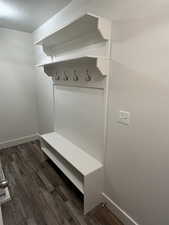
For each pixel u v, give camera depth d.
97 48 1.53
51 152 2.51
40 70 3.00
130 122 1.31
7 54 2.91
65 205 1.74
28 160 2.71
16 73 3.08
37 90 3.32
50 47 2.40
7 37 2.85
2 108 3.04
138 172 1.32
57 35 1.75
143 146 1.24
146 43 1.11
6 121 3.14
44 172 2.36
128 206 1.47
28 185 2.07
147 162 1.23
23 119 3.35
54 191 1.96
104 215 1.63
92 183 1.62
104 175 1.71
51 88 2.67
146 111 1.18
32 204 1.76
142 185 1.30
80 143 2.08
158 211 1.21
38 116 3.53
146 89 1.15
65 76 2.16
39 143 3.41
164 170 1.12
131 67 1.24
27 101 3.33
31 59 3.20
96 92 1.64
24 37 3.03
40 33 2.72
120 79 1.35
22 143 3.40
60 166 2.11
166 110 1.05
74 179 1.83
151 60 1.09
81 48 1.77
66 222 1.54
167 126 1.06
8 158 2.77
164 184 1.14
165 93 1.04
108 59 1.41
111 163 1.59
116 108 1.43
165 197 1.15
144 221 1.34
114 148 1.52
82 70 1.80
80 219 1.57
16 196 1.87
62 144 2.24
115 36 1.33
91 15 1.21
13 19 2.37
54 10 2.04
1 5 1.91
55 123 2.73
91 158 1.84
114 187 1.60
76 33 1.67
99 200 1.75
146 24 1.08
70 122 2.25
